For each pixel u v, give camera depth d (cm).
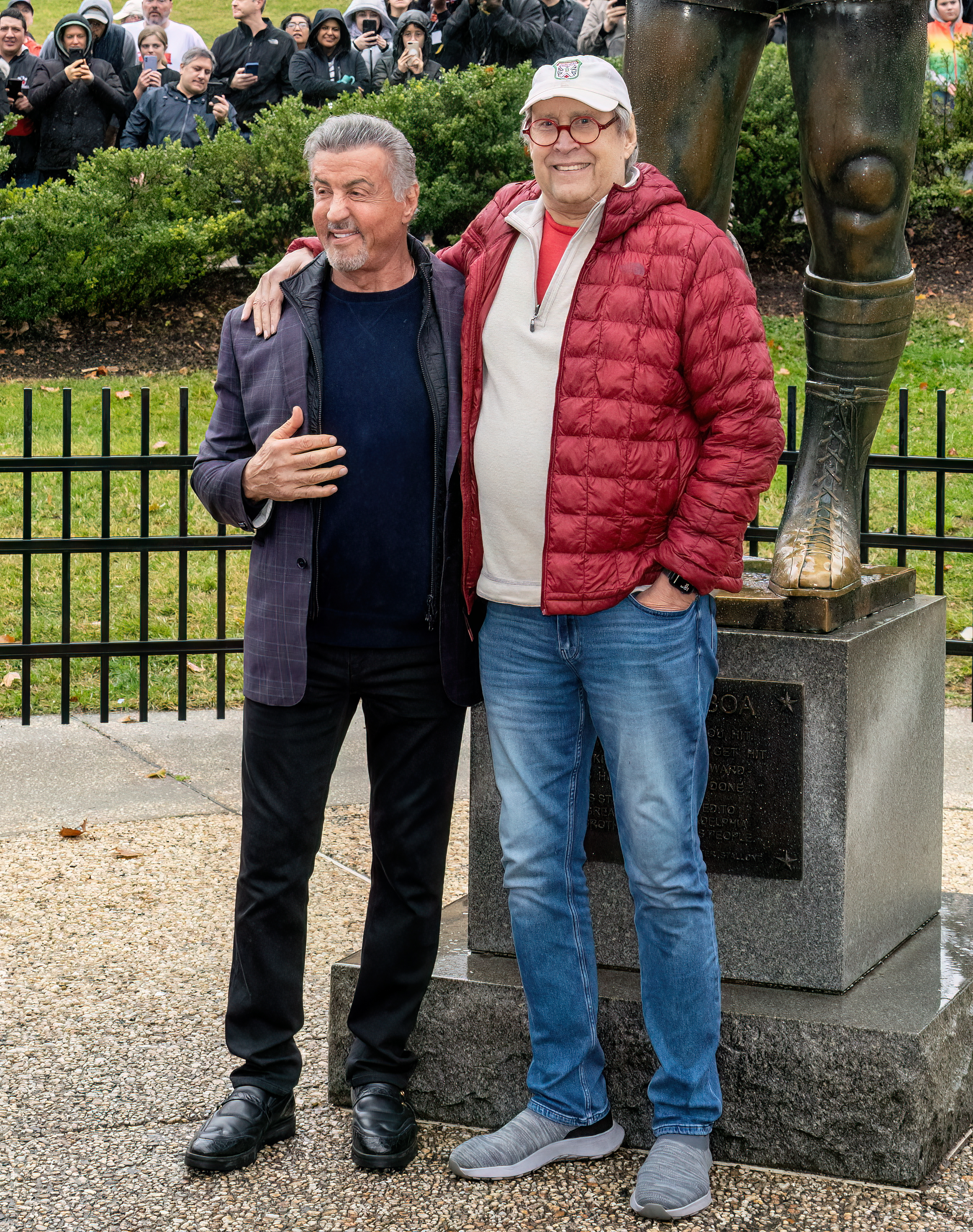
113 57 1149
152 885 439
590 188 260
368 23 1191
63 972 378
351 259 276
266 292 291
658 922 271
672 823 268
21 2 1137
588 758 287
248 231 1009
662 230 261
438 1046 310
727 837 305
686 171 327
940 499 560
